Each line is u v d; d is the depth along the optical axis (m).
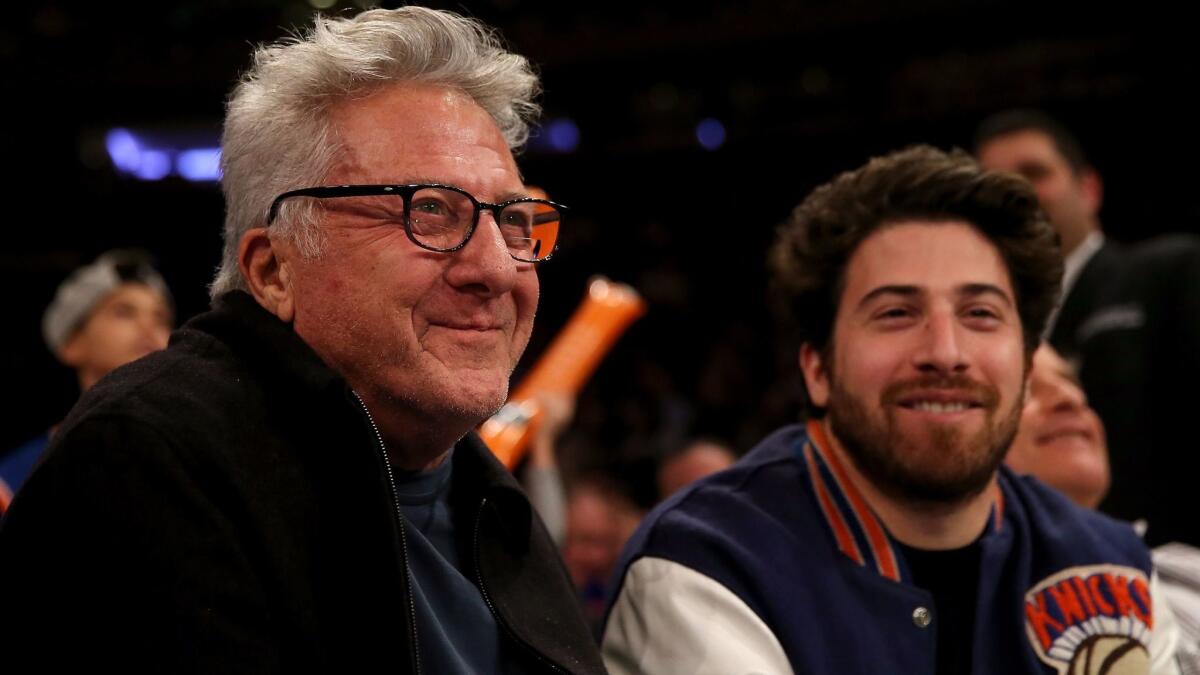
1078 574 1.28
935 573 1.26
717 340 6.02
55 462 0.83
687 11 5.99
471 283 0.93
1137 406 2.19
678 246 6.22
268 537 0.85
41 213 5.95
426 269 0.92
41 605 0.81
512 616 1.03
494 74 1.01
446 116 0.97
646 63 6.06
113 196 6.06
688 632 1.17
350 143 0.94
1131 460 2.17
